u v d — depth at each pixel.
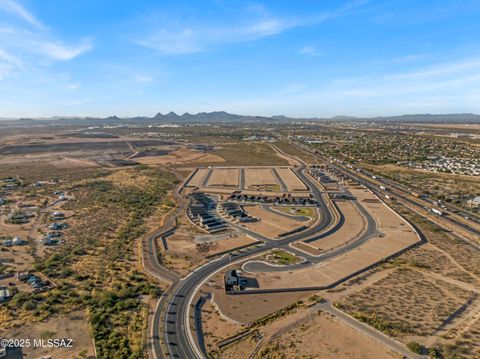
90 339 69.56
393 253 112.31
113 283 92.06
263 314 78.12
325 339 67.62
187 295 86.81
